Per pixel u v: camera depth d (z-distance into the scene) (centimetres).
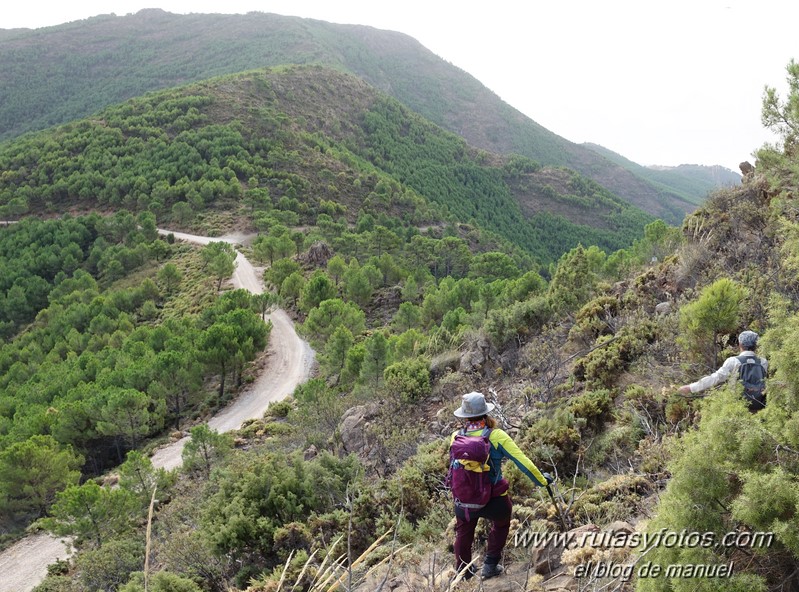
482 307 2328
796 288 677
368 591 471
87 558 1402
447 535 549
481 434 415
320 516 908
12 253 8244
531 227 17662
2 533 2438
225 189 10106
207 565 946
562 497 526
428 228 11338
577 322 1117
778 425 329
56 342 5288
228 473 1209
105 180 10369
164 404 3222
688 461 326
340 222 10012
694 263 998
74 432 3008
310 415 1780
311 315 3791
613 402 771
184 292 6288
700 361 665
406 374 1408
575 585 386
